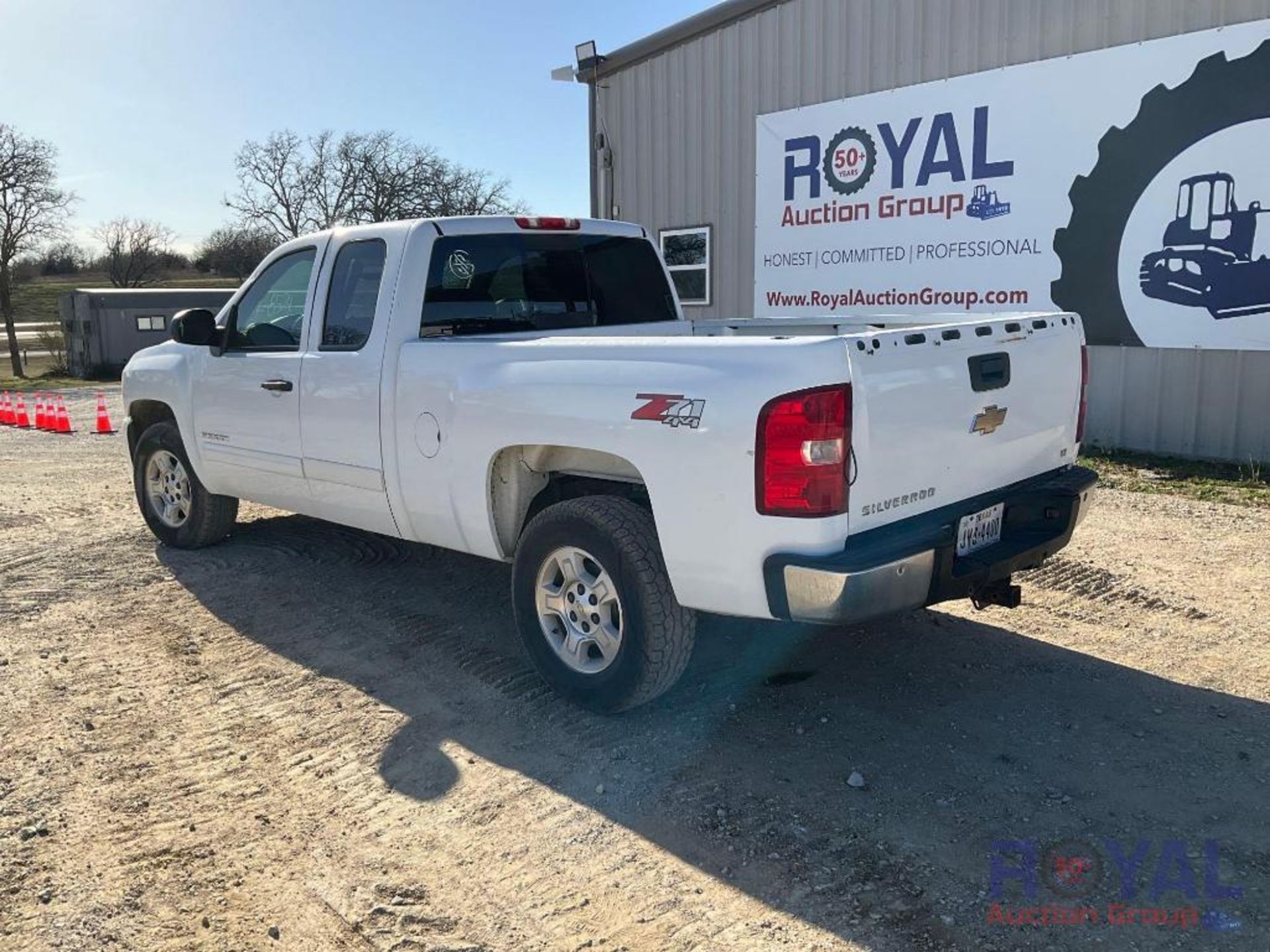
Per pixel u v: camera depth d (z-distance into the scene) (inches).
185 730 158.6
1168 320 354.6
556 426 154.5
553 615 165.3
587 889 116.9
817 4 440.5
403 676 177.8
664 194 523.5
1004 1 381.1
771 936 107.6
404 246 187.9
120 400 823.1
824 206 450.9
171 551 259.4
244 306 227.5
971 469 152.8
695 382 138.4
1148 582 218.5
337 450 198.4
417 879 119.7
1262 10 320.2
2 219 1459.2
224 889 118.3
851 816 130.1
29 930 111.2
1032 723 155.3
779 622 199.3
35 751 151.6
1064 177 373.4
